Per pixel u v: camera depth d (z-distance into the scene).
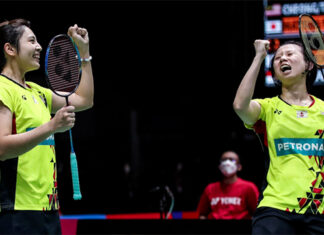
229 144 15.58
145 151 18.17
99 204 13.80
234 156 9.55
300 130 5.21
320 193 5.07
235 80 14.52
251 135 15.26
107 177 15.29
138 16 14.61
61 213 12.51
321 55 5.70
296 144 5.18
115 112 16.70
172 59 16.02
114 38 15.16
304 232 5.10
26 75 12.96
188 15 14.69
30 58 5.03
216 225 8.41
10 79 4.96
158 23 14.93
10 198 4.65
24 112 4.81
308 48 5.42
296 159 5.13
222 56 15.55
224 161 9.48
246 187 9.45
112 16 14.38
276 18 11.87
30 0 12.88
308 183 5.05
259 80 12.47
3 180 4.65
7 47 4.99
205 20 14.76
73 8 13.58
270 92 12.46
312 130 5.20
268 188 5.21
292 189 5.05
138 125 17.56
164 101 17.14
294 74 5.44
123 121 16.88
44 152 4.90
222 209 9.47
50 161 4.98
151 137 18.61
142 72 16.36
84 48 5.52
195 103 16.97
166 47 15.65
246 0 13.41
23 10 12.91
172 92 16.92
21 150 4.43
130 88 16.78
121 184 14.95
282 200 5.05
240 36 14.02
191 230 8.46
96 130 16.34
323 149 5.17
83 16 13.91
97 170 15.46
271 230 4.95
